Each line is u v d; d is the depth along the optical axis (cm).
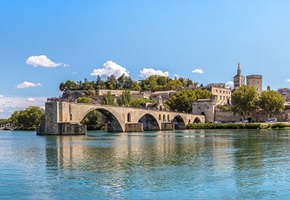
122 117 17788
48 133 14050
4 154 7250
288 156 6688
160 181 4416
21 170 5244
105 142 10269
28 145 9456
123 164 5684
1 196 3816
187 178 4578
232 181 4419
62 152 7512
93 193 3888
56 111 13938
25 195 3847
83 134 14288
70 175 4809
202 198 3694
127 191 3956
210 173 4916
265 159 6288
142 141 10706
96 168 5328
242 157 6538
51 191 3991
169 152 7369
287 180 4484
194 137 12825
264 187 4125
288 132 16262
